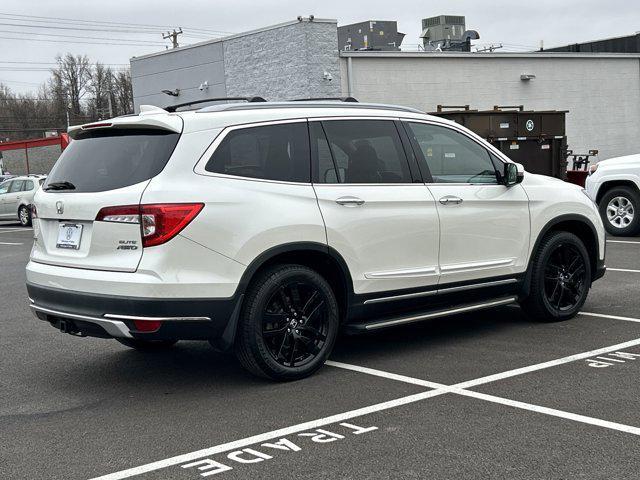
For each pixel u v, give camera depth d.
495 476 3.65
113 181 5.02
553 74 26.30
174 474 3.83
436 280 6.06
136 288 4.72
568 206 7.00
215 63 24.22
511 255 6.60
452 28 31.95
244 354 5.19
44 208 5.42
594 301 7.91
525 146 16.86
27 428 4.61
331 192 5.50
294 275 5.28
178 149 4.96
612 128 28.09
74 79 90.12
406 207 5.86
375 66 22.42
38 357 6.44
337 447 4.10
